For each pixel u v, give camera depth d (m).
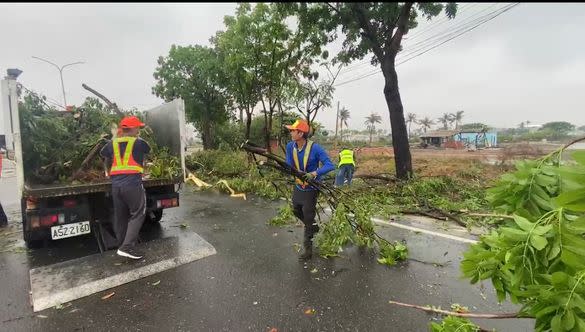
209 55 17.28
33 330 2.71
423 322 2.75
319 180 4.26
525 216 1.54
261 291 3.31
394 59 8.31
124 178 3.89
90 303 3.11
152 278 3.61
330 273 3.70
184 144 5.83
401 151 9.07
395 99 8.86
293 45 11.44
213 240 4.92
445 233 5.07
